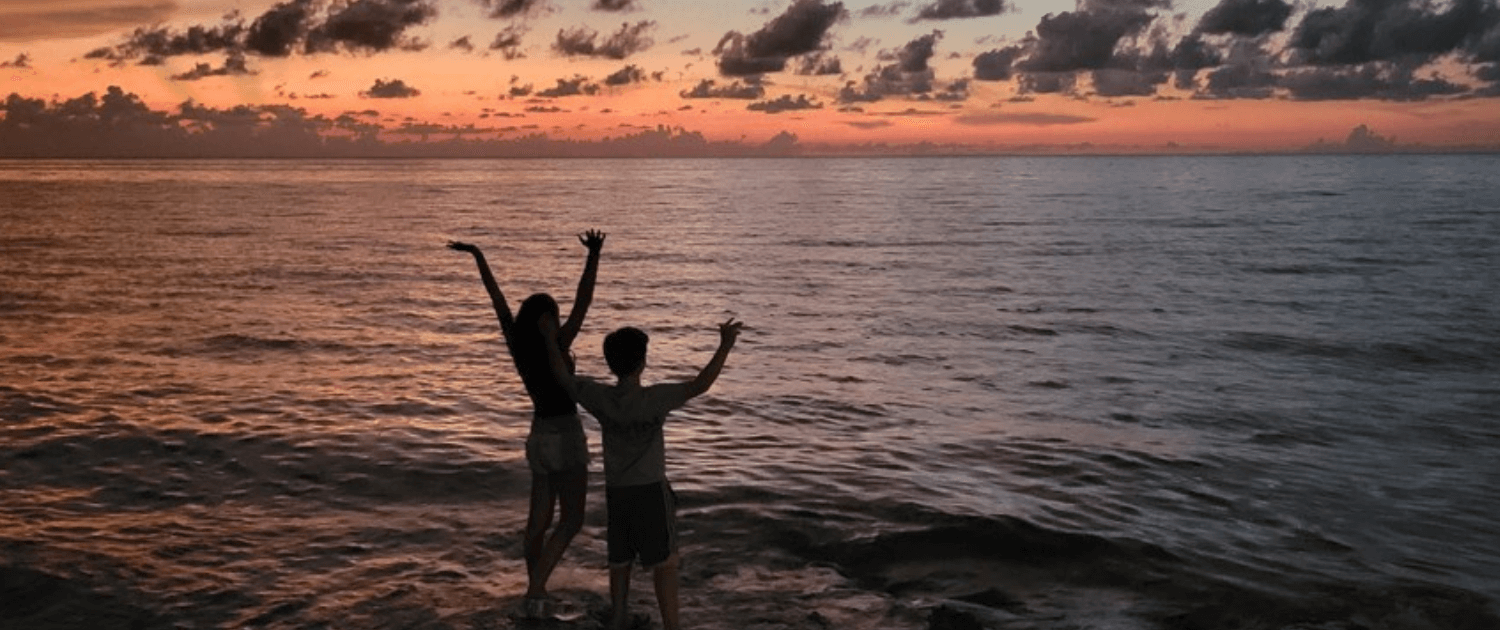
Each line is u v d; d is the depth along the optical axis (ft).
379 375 40.86
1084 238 132.26
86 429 30.30
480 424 31.91
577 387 15.48
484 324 57.06
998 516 22.13
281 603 17.28
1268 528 22.36
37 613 16.87
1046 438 30.60
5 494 23.79
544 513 17.01
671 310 63.93
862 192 370.73
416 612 16.90
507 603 17.29
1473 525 22.89
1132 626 16.93
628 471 15.37
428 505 23.29
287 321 56.95
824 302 68.03
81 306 62.23
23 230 142.31
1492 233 134.62
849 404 35.65
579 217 198.18
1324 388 38.88
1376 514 23.57
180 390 36.88
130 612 16.92
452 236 138.62
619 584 15.84
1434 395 37.50
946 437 30.71
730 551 20.04
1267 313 61.16
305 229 150.41
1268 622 17.24
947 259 102.32
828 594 17.92
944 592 18.38
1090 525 22.12
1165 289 74.59
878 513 22.61
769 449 28.99
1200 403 36.01
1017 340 51.29
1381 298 68.28
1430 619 17.40
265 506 23.08
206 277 81.05
